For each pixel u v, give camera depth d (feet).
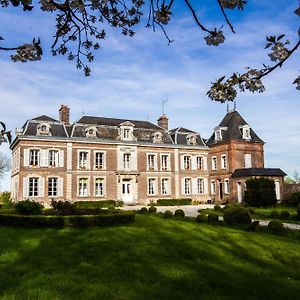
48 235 37.76
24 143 102.58
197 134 132.46
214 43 11.70
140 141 119.24
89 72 14.93
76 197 107.55
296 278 24.11
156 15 12.54
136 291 20.07
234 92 11.17
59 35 13.82
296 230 44.45
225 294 20.02
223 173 127.85
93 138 111.34
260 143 130.41
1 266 25.64
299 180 211.20
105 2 13.43
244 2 10.74
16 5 10.19
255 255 30.07
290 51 9.98
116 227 42.78
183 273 24.00
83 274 23.58
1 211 55.06
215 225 49.57
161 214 65.87
